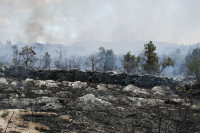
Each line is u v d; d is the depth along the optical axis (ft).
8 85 75.87
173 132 38.40
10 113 39.83
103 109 51.37
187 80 99.96
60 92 68.85
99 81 95.30
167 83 96.22
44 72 98.53
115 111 50.44
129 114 47.73
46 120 39.45
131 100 64.18
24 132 31.58
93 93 71.51
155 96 74.08
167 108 53.93
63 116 43.04
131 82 95.71
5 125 33.12
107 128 38.81
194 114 49.14
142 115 47.85
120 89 83.25
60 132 34.55
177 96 75.10
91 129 37.37
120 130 38.29
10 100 55.57
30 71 99.50
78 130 36.27
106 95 69.67
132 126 41.01
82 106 52.95
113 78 96.02
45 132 33.81
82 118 43.14
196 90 76.02
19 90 69.62
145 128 40.22
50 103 51.55
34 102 54.03
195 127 40.09
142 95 74.38
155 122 43.65
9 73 98.99
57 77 96.78
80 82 87.30
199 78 94.68
